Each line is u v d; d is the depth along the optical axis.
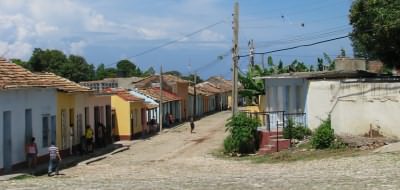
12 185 20.80
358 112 29.09
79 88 37.88
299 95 34.34
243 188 16.89
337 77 34.53
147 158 34.97
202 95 94.88
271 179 19.14
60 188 18.83
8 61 30.44
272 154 30.08
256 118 33.88
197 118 84.69
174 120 75.06
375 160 22.44
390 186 15.75
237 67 37.19
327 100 31.48
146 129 57.03
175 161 31.75
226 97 120.94
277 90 36.38
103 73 111.38
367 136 28.73
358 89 29.22
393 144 25.61
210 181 19.38
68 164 31.80
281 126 33.72
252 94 45.16
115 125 50.16
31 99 29.89
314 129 31.84
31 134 29.80
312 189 15.98
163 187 17.86
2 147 26.41
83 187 18.81
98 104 43.69
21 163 28.36
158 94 68.88
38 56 86.25
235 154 32.94
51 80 36.28
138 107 54.03
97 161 34.09
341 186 16.27
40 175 26.84
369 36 34.97
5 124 27.14
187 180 20.19
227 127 34.03
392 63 36.88
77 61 90.62
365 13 34.47
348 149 27.27
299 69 47.50
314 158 26.12
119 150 40.72
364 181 17.09
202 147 40.50
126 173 25.62
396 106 27.84
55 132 33.44
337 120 29.94
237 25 36.97
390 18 32.34
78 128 38.16
